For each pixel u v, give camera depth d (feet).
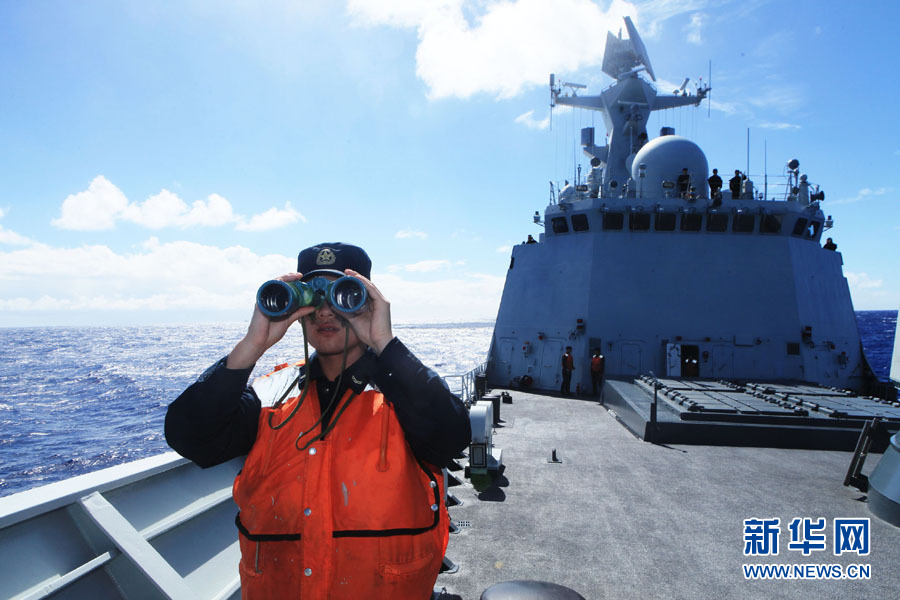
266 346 4.80
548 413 40.52
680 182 49.88
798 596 14.06
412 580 4.72
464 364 203.21
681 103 62.08
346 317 4.75
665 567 15.64
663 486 22.84
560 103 64.34
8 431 91.45
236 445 5.12
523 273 55.36
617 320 48.47
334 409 5.09
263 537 4.77
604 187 58.85
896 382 20.36
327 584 4.51
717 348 47.11
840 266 54.90
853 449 28.27
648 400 35.22
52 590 7.11
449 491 22.36
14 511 7.11
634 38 60.29
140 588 8.03
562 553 16.55
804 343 46.93
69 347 374.02
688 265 48.80
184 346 383.04
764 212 47.78
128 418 102.32
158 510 9.40
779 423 29.66
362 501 4.63
